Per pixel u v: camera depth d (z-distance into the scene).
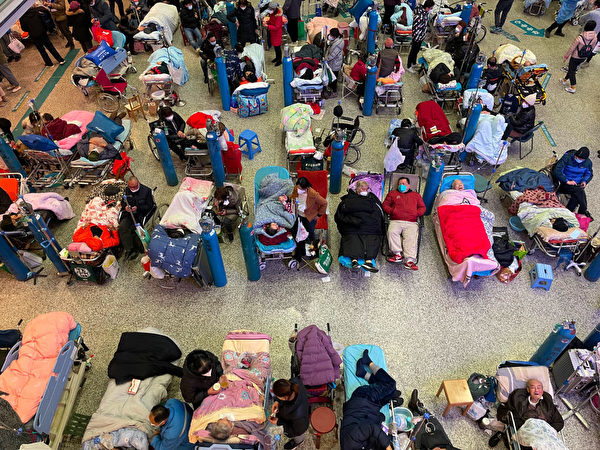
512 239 8.23
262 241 7.26
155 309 7.18
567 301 7.30
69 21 11.95
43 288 7.48
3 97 11.26
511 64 11.12
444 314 7.11
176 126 9.10
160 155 8.55
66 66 12.50
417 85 11.72
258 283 7.50
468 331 6.90
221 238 8.09
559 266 7.80
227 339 6.08
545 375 5.81
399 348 6.67
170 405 5.33
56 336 5.93
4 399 5.21
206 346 6.68
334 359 5.75
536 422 5.30
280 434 5.82
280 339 6.76
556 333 5.77
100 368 6.48
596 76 12.23
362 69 10.40
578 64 11.21
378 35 13.60
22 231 7.43
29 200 7.93
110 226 7.59
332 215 8.45
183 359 6.52
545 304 7.26
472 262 7.04
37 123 9.05
